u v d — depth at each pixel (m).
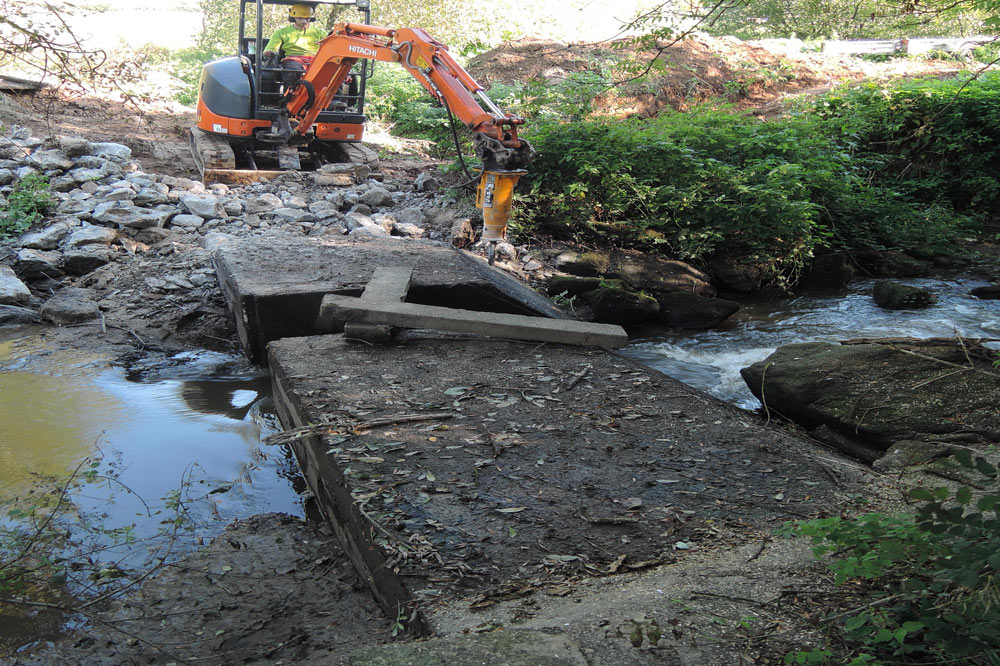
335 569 3.96
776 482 4.32
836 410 5.35
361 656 2.65
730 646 2.65
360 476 4.23
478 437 4.77
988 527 2.42
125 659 3.23
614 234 10.16
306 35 11.77
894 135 14.77
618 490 4.20
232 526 4.48
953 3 5.14
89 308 7.88
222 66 11.61
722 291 10.11
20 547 4.14
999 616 2.30
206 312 7.89
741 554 3.53
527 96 12.94
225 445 5.70
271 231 9.59
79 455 5.39
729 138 11.28
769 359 6.06
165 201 9.98
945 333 8.52
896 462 4.68
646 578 3.33
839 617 2.76
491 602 3.21
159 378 6.91
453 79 8.03
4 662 3.22
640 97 16.73
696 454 4.64
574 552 3.61
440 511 3.93
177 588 3.79
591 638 2.71
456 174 11.77
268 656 3.20
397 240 9.09
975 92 14.59
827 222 11.41
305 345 6.34
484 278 7.83
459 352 6.23
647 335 8.58
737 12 22.70
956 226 12.88
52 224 9.19
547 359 6.13
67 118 12.94
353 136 12.38
